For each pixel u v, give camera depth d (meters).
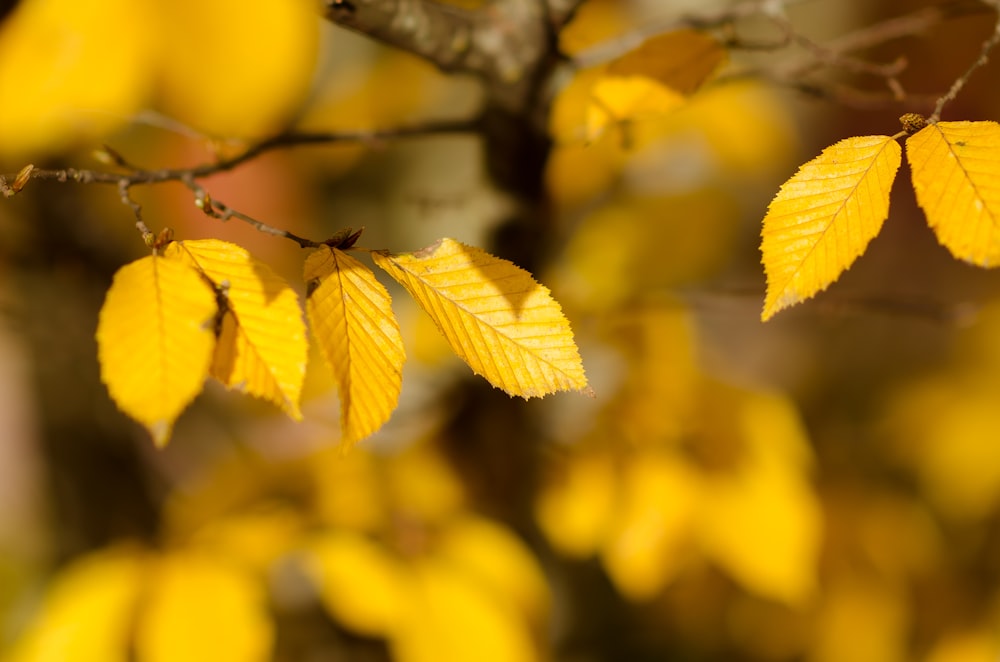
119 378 0.57
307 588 1.02
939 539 1.15
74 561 1.26
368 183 1.36
